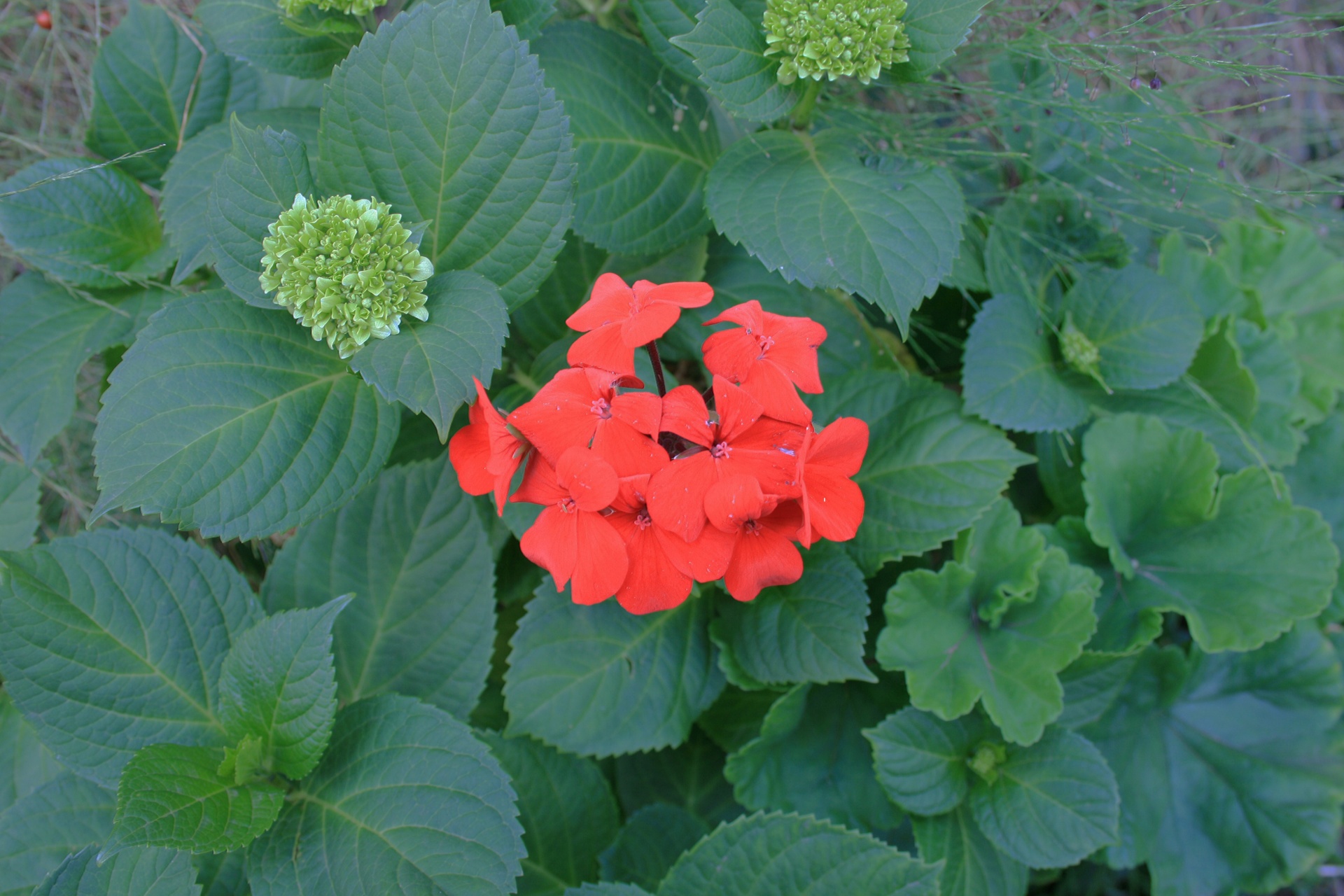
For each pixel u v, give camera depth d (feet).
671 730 1.42
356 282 1.22
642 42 1.71
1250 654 1.68
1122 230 1.82
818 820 1.34
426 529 1.46
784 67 1.41
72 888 1.26
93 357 1.67
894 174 1.41
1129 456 1.61
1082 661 1.54
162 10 1.59
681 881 1.35
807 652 1.40
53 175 1.52
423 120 1.27
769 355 1.22
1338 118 2.27
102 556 1.33
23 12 1.85
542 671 1.40
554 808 1.47
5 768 1.45
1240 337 1.73
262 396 1.23
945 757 1.48
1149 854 1.63
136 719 1.32
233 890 1.37
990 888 1.48
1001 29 1.66
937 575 1.48
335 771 1.31
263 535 1.21
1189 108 1.65
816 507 1.21
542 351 1.56
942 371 1.78
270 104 1.64
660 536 1.20
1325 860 1.82
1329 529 1.55
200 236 1.43
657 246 1.52
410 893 1.24
